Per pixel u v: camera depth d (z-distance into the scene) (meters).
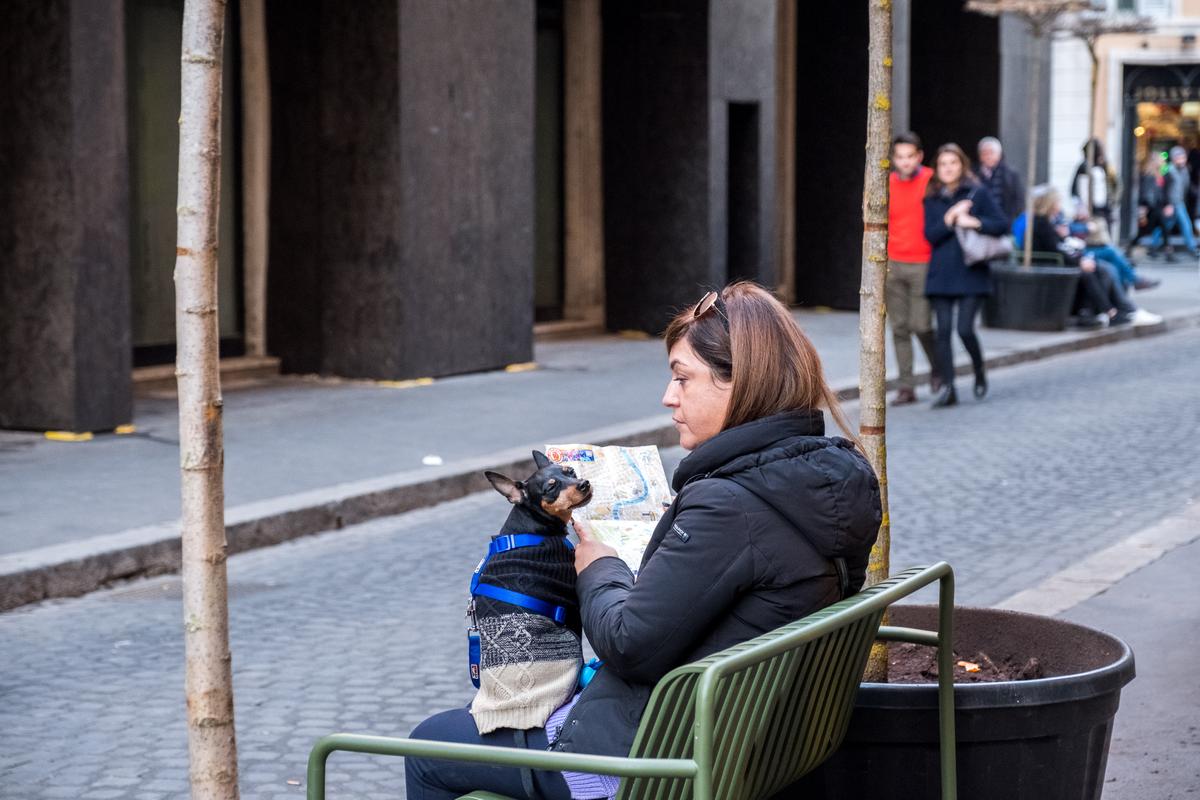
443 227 15.43
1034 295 20.50
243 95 15.35
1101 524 9.77
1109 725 3.89
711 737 2.81
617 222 20.05
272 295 15.54
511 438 12.21
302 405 13.79
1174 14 38.28
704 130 19.44
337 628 7.48
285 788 5.40
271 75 15.28
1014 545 9.20
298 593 8.20
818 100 23.14
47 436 12.04
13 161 11.95
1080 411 14.62
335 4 14.95
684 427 3.45
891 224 14.88
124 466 10.92
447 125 15.37
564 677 3.58
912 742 3.69
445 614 7.75
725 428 3.37
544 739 3.53
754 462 3.25
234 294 15.53
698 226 19.59
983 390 15.45
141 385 14.46
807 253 23.44
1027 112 27.52
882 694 3.67
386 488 10.27
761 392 3.33
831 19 22.91
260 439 12.03
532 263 16.62
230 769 3.26
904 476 11.38
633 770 2.86
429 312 15.35
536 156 19.53
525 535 3.62
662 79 19.55
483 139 15.82
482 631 3.59
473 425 12.80
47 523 9.09
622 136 19.88
